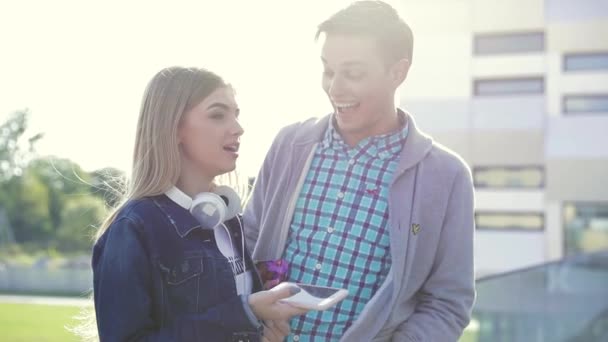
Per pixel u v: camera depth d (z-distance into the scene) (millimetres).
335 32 1897
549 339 2914
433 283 1977
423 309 1962
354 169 1988
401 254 1873
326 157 2041
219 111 1726
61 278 27594
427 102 24188
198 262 1646
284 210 2035
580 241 22906
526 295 3029
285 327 1777
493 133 23703
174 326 1562
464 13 23953
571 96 23203
